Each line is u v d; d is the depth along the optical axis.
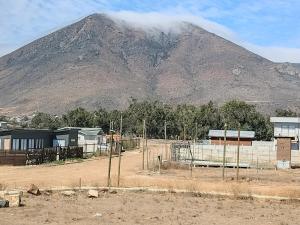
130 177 42.12
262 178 46.19
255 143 83.56
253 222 21.83
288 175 50.66
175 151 66.62
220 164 62.38
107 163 58.44
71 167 52.03
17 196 23.70
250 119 119.00
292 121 79.75
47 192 29.00
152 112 134.62
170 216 22.58
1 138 62.38
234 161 65.38
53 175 42.88
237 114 120.44
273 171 56.69
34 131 65.38
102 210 23.62
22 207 23.23
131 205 25.81
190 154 62.97
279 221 22.28
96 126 134.00
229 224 21.08
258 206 27.34
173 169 54.25
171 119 134.62
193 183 35.91
